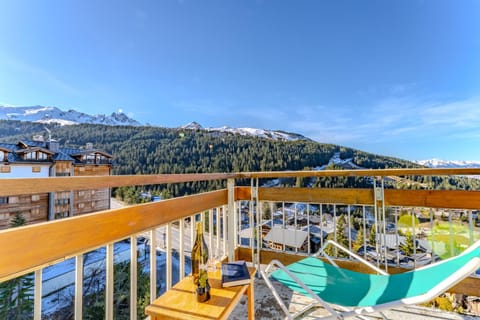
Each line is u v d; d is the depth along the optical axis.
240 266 1.45
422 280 1.29
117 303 4.48
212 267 1.50
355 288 1.43
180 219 1.76
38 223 0.95
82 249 1.09
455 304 2.14
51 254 0.97
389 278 1.46
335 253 2.23
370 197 2.12
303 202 2.34
